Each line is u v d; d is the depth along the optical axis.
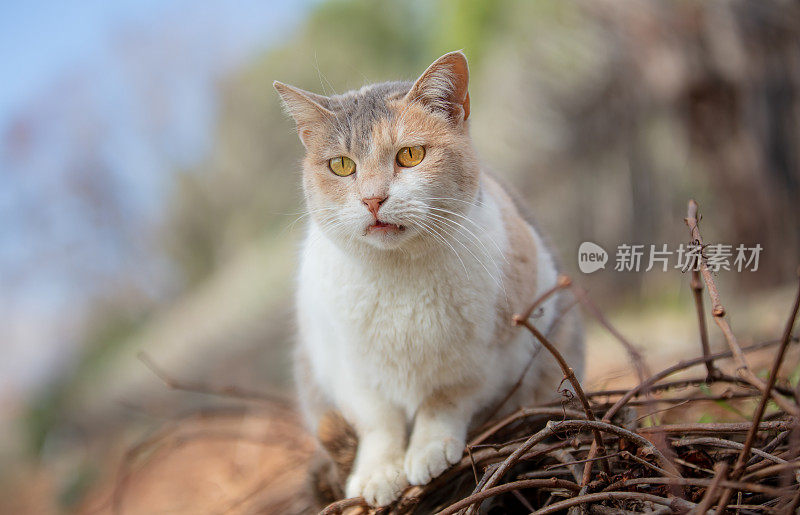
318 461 2.95
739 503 1.80
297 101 2.67
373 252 2.48
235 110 11.77
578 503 1.89
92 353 10.71
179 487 4.54
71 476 7.02
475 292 2.46
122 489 4.15
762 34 5.24
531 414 2.30
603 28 6.16
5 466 8.34
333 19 11.43
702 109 5.60
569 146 6.43
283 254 9.09
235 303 8.77
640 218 5.95
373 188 2.44
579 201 6.32
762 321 4.20
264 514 3.44
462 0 8.70
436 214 2.47
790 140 5.25
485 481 2.05
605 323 2.10
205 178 11.98
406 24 11.12
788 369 2.91
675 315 5.16
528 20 6.96
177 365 8.40
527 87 6.80
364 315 2.52
